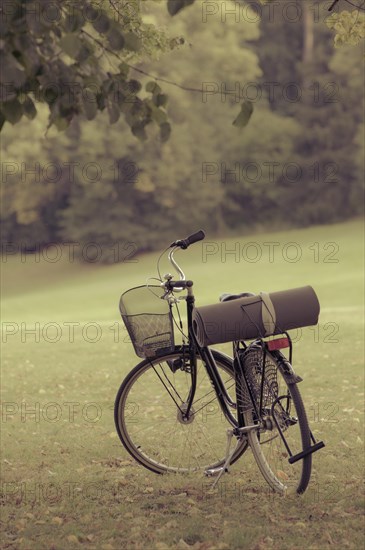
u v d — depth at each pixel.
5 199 193.50
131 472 18.56
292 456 15.55
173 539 13.83
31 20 11.72
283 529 14.05
